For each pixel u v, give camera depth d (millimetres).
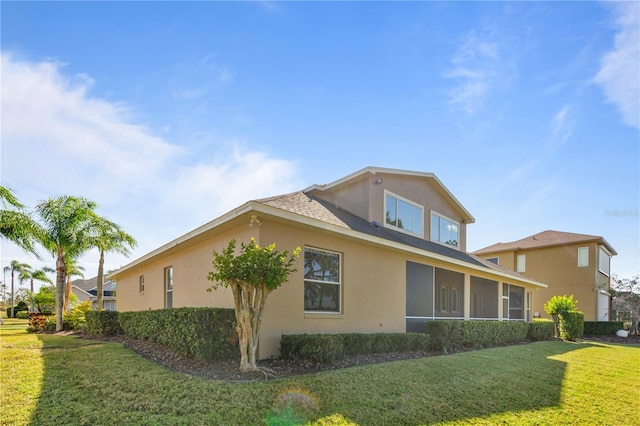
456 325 12062
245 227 8961
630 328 23953
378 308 11406
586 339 20578
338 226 9703
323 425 5129
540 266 27734
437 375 7773
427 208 16391
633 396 7547
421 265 13602
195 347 7656
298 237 9312
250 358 7117
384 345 9984
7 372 6801
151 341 9898
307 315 9289
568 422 6023
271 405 5492
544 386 7805
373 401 6039
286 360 8164
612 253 29844
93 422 4746
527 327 16828
